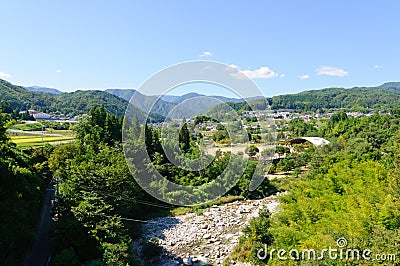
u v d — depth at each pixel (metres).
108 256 22.80
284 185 51.72
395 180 26.19
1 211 20.00
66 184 30.28
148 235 34.38
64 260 21.33
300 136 88.38
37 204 30.02
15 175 23.70
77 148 41.38
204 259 29.25
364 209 21.83
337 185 33.22
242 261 27.83
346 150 56.44
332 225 22.28
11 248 21.31
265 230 29.47
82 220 25.22
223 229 36.41
